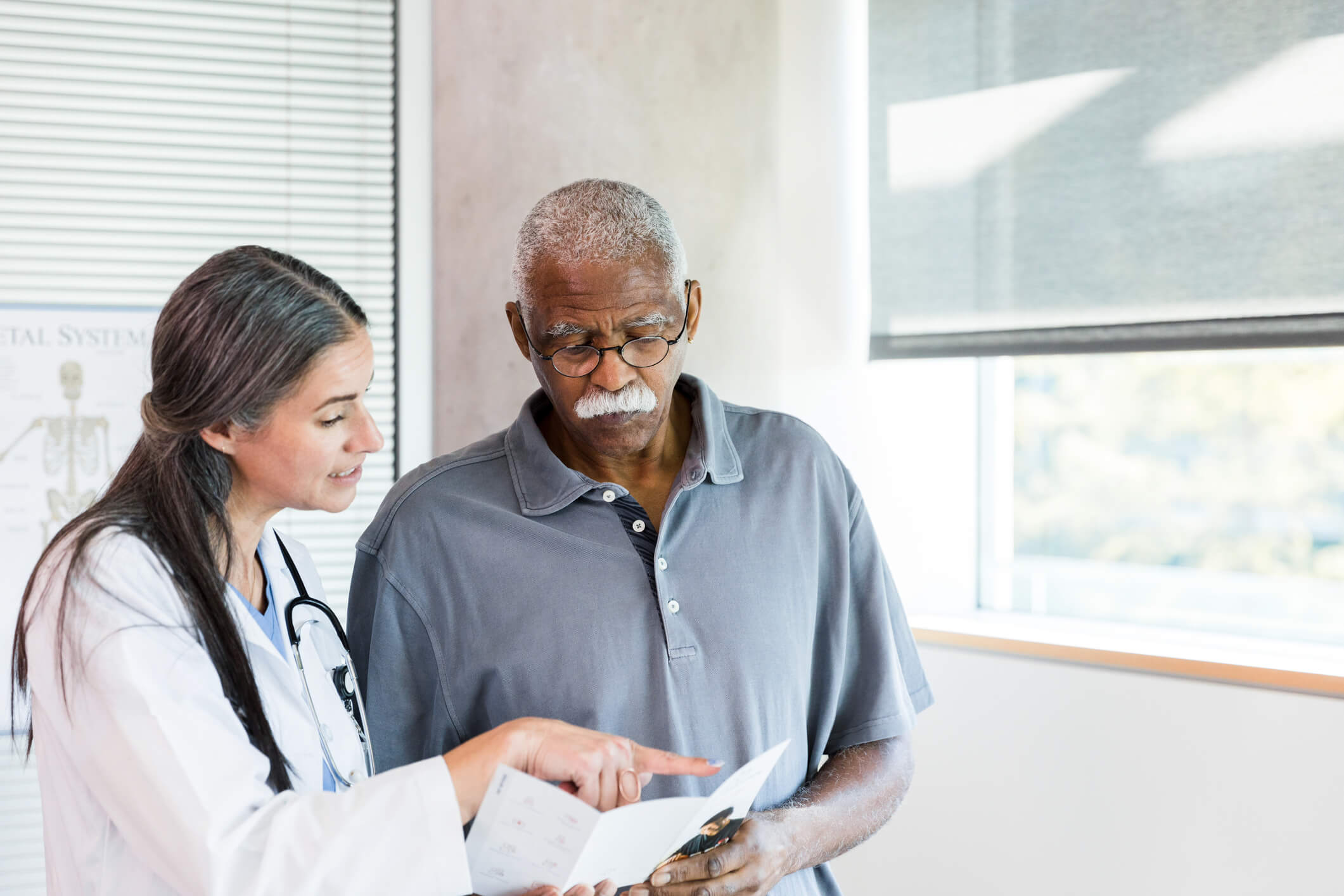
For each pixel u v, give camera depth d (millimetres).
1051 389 2111
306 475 992
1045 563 2133
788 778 1261
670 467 1323
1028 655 1849
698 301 1289
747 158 1965
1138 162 1801
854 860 2053
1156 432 1989
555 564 1221
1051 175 1894
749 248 1965
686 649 1196
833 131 2070
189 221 2178
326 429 981
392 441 2270
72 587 863
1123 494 2033
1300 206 1648
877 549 1422
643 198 1193
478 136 2166
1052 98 1890
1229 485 1912
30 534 2117
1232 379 1900
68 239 2129
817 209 2045
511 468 1294
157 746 816
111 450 2152
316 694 1098
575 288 1133
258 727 926
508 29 2127
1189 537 1960
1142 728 1735
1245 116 1694
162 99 2156
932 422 2160
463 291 2182
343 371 966
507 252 2117
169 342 937
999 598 2184
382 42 2254
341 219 2246
